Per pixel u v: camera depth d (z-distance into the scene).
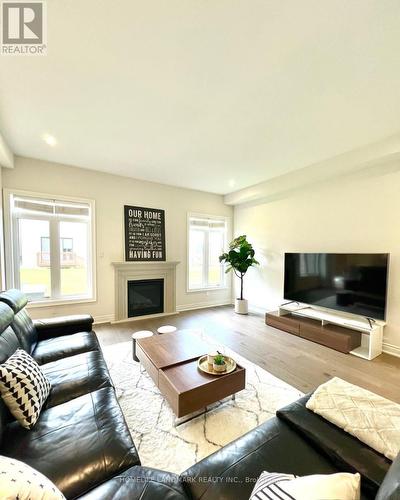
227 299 5.50
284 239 4.26
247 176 4.05
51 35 1.41
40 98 2.01
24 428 1.14
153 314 4.43
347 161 3.04
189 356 2.07
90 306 3.87
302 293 3.64
